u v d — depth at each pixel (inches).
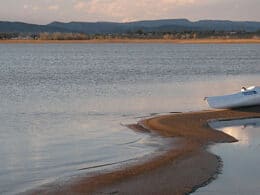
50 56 5108.3
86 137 961.5
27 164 757.9
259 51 6732.3
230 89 1840.6
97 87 1909.4
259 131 1021.8
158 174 698.8
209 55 5324.8
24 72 2743.6
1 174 703.1
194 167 732.0
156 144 890.7
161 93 1699.1
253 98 1253.1
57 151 844.6
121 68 3110.2
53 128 1056.8
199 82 2126.0
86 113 1258.0
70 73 2669.8
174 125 1056.8
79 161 777.6
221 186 644.7
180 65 3454.7
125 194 615.8
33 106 1380.4
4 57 4783.5
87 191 627.8
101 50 7298.2
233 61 4047.7
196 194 614.9
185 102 1464.1
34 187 645.3
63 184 656.4
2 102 1464.1
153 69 3006.9
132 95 1638.8
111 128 1051.9
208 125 1075.9
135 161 770.8
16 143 906.1
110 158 794.2
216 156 796.6
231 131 1019.3
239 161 767.1
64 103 1440.7
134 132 1004.6
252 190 629.3
